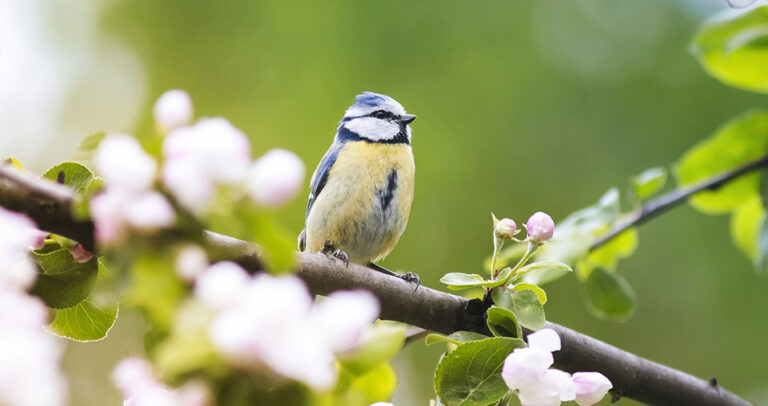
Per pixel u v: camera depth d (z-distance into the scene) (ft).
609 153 43.11
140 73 49.65
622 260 42.06
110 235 9.39
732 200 25.45
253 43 47.06
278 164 9.39
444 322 17.79
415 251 42.80
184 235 9.66
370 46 45.24
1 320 8.70
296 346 8.41
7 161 13.50
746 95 41.60
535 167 43.39
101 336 14.38
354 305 8.89
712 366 39.91
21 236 10.34
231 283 8.55
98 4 51.60
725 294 40.14
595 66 44.86
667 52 44.11
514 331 15.46
